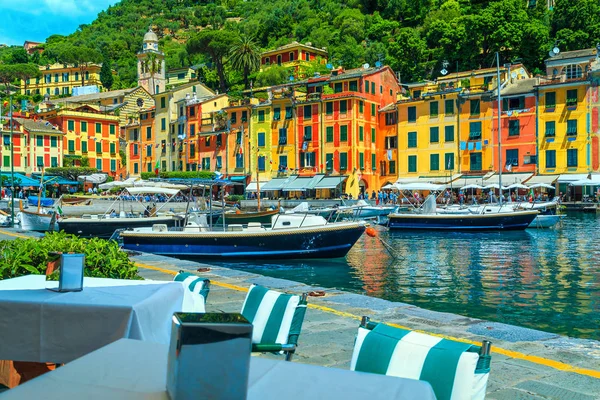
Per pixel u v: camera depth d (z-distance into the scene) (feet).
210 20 605.73
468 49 286.25
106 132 297.74
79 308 14.19
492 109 204.13
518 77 226.58
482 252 101.30
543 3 301.43
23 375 17.67
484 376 11.03
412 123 220.64
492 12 278.46
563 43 266.57
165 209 185.98
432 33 304.91
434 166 215.51
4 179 220.02
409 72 304.71
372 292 63.72
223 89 359.25
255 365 9.29
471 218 138.51
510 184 194.49
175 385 6.97
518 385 20.44
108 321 14.03
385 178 229.86
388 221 145.59
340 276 75.56
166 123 270.46
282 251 85.20
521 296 60.29
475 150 207.10
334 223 86.94
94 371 8.69
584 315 50.78
